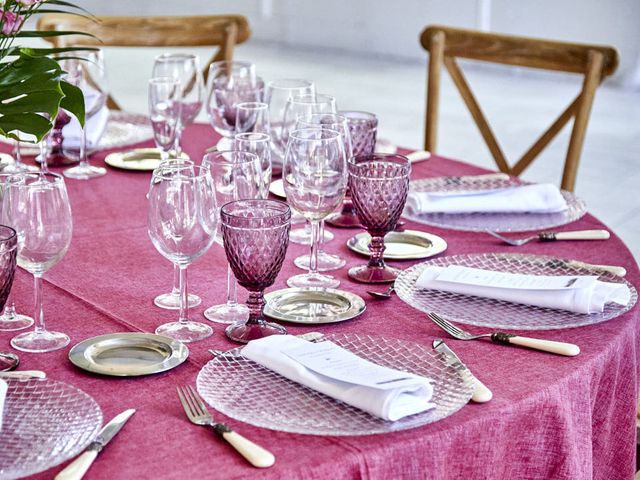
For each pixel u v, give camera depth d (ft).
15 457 3.08
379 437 3.29
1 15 4.52
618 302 4.37
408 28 25.85
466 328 4.24
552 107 20.72
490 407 3.53
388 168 4.78
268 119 6.31
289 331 4.18
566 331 4.23
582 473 3.93
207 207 4.05
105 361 3.85
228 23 9.44
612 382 4.19
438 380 3.66
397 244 5.34
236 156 4.72
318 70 24.53
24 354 3.93
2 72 4.47
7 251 3.62
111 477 3.05
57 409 3.39
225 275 4.90
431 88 8.86
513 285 4.46
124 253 5.17
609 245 5.36
